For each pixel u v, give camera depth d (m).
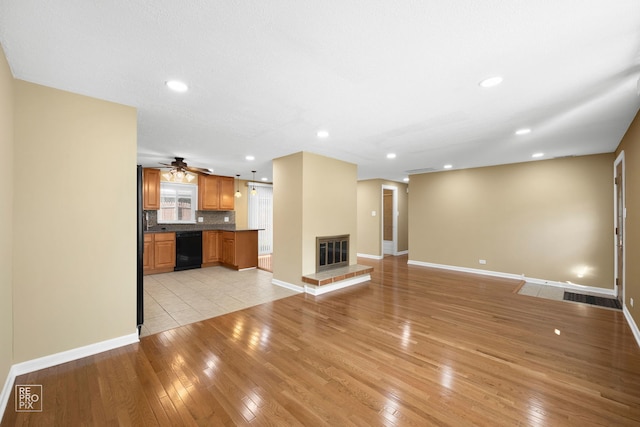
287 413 1.71
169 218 6.70
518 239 5.37
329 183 4.93
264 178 7.76
